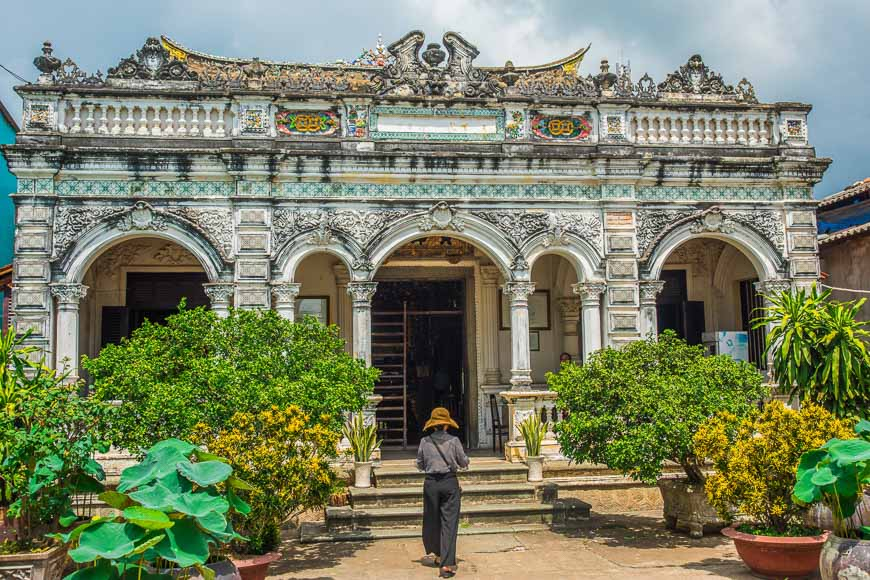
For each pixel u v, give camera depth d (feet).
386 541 38.99
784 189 49.98
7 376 33.12
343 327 55.67
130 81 46.34
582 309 48.67
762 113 50.75
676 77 50.75
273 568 34.17
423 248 56.18
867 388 39.88
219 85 47.34
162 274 53.88
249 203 45.96
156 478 22.45
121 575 20.99
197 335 34.86
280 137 47.06
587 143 49.26
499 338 57.00
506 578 32.24
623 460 36.55
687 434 35.99
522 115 49.11
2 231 61.31
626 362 38.86
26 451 27.91
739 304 56.85
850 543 26.71
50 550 27.50
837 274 61.57
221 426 32.17
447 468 34.42
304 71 53.31
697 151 50.06
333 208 46.80
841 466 26.86
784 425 31.63
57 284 44.29
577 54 59.31
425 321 58.85
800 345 40.37
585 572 32.99
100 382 32.86
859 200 64.44
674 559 34.83
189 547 21.09
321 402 33.17
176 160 45.60
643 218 49.11
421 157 47.24
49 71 45.78
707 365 39.01
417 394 58.34
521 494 43.11
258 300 45.47
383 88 48.55
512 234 48.11
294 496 30.73
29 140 44.98
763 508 31.65
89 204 44.98
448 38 49.47
